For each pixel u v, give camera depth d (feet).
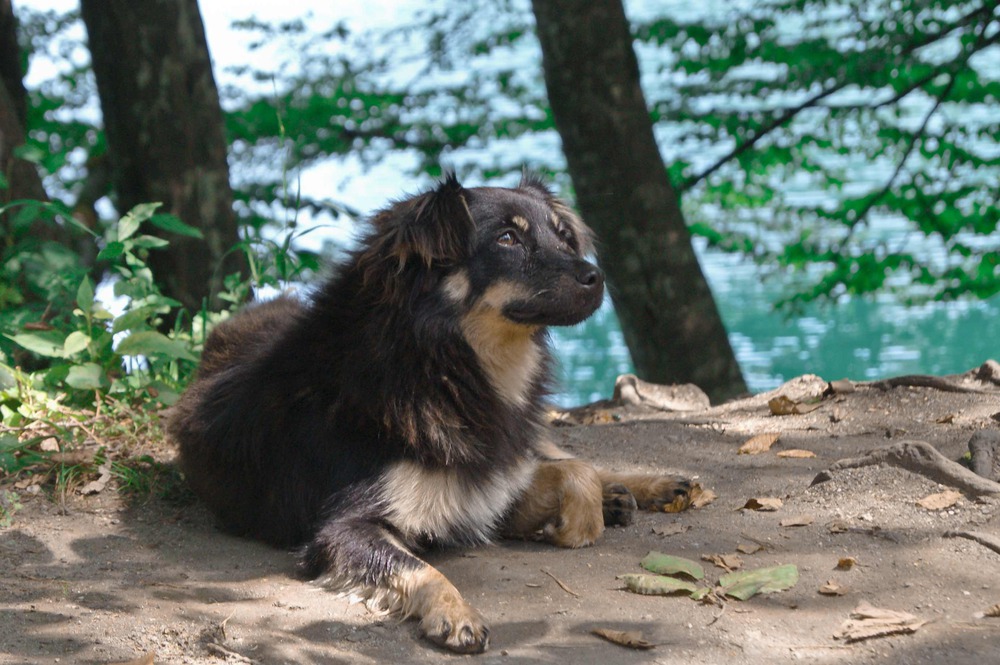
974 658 10.12
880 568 12.30
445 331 13.46
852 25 40.11
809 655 10.52
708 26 41.09
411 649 11.10
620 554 13.62
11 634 10.86
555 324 13.71
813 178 48.55
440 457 13.37
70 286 19.83
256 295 20.77
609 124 29.73
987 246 38.40
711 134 41.04
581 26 29.48
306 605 12.14
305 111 42.50
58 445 16.40
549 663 10.61
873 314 53.57
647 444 18.62
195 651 10.81
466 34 46.37
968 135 39.17
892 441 17.22
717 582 12.40
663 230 30.12
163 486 15.99
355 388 13.56
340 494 13.46
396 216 13.92
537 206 14.14
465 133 44.75
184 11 26.37
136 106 26.03
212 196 26.71
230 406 14.90
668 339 30.19
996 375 19.13
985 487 13.58
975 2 38.73
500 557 13.85
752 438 18.20
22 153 20.57
